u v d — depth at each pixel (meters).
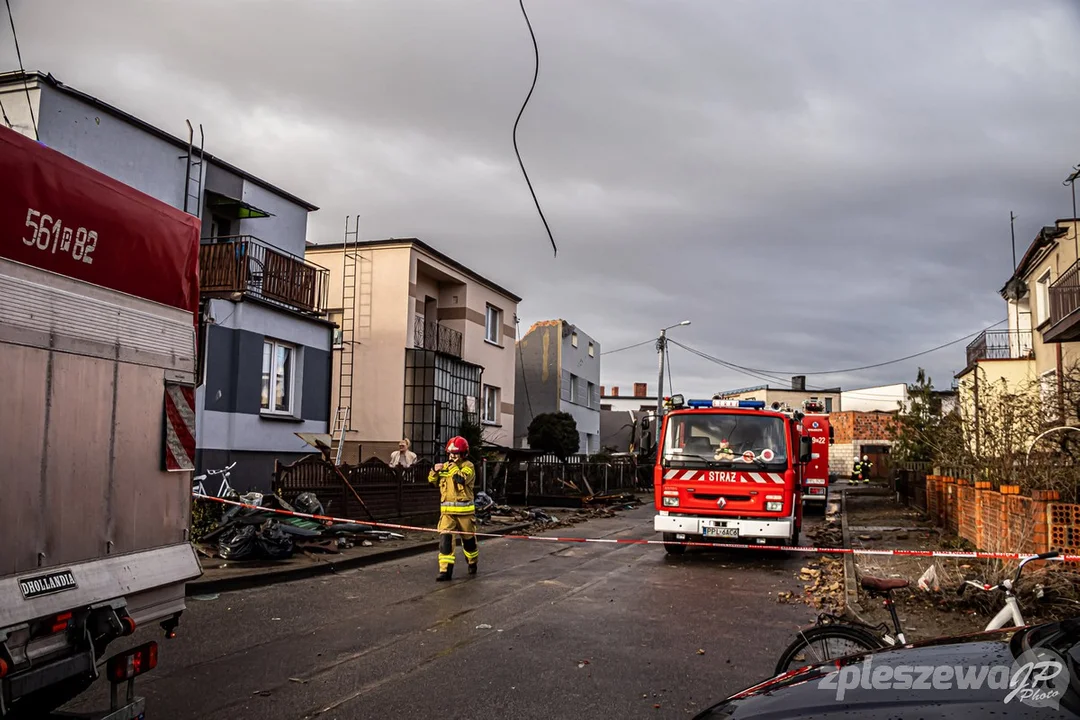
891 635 5.04
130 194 4.54
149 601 4.42
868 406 61.53
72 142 14.00
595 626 7.97
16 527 3.63
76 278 4.11
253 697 5.60
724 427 13.25
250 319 16.86
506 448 27.44
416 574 11.31
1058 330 18.78
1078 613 7.64
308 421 18.91
